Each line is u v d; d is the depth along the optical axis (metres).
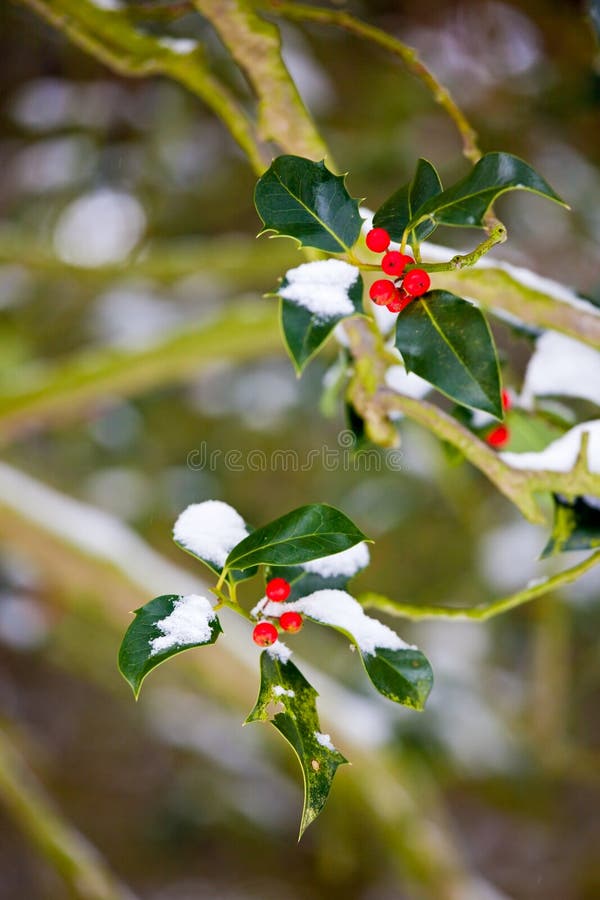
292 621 0.79
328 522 0.78
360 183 2.03
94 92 2.10
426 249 0.92
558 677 2.14
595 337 0.92
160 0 1.73
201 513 0.80
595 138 1.93
